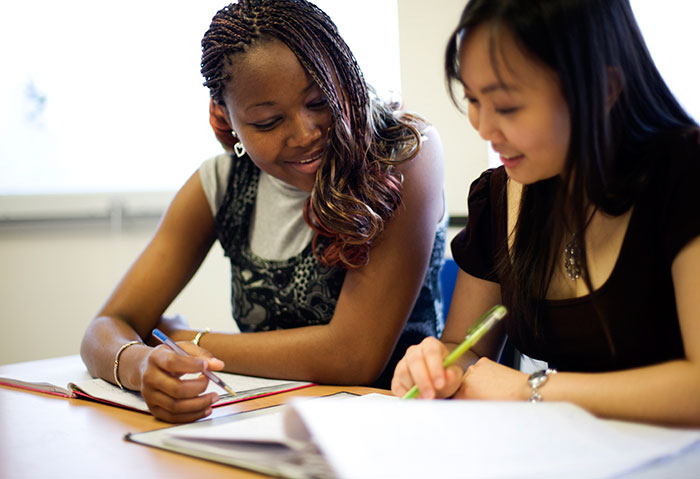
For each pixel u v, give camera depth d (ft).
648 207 3.15
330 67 4.13
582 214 3.12
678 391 2.80
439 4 7.93
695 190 3.00
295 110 4.12
